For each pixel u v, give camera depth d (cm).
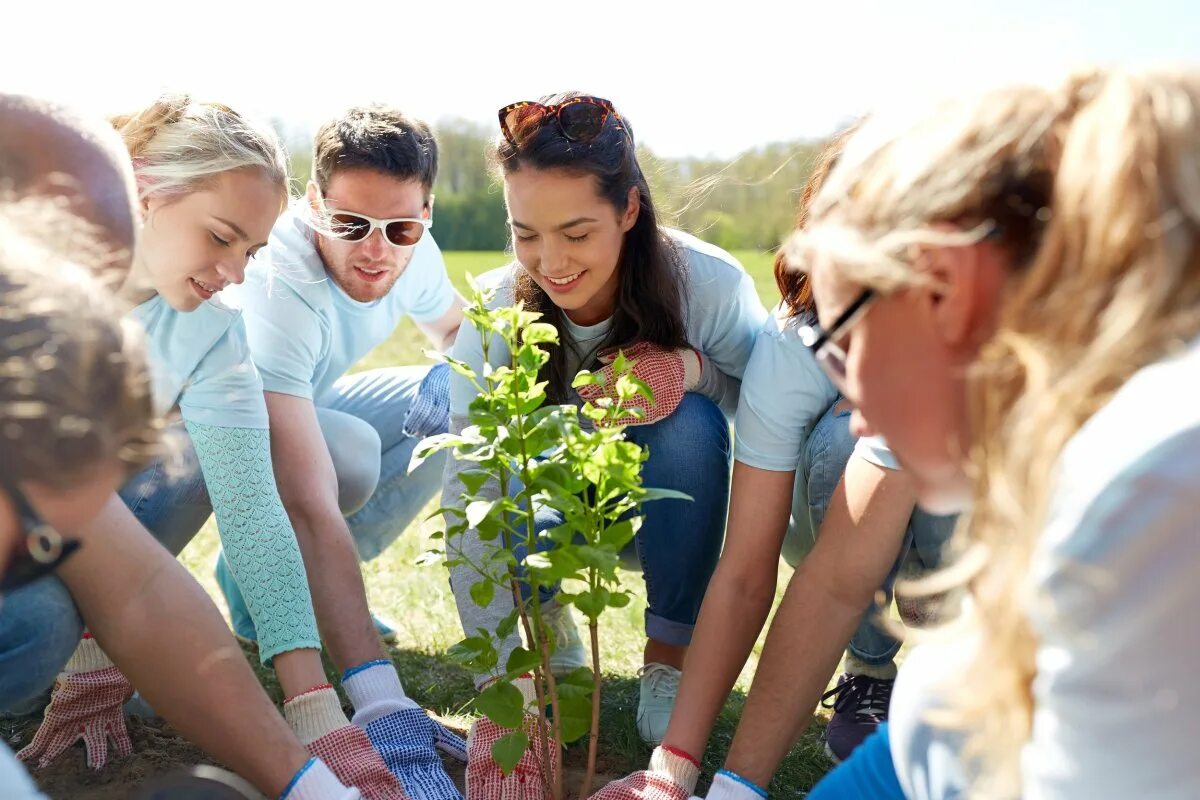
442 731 281
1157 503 114
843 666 352
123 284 192
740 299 299
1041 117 126
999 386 126
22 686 209
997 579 128
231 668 220
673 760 239
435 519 462
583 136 261
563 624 315
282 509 267
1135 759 120
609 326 290
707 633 250
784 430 254
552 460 222
